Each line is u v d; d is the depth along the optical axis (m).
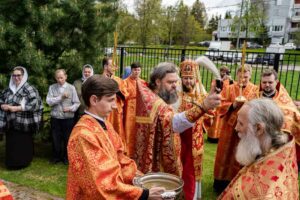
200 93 3.44
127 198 1.84
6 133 5.11
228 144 4.12
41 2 5.66
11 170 5.13
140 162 2.56
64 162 5.45
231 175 4.17
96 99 1.93
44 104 6.11
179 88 2.99
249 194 1.74
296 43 38.62
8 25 5.35
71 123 5.34
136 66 4.96
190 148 2.90
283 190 1.68
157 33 27.95
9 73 5.62
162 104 2.52
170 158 2.50
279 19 59.03
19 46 5.51
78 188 1.88
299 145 3.99
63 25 5.89
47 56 5.93
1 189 1.67
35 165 5.36
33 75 5.52
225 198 1.89
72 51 6.00
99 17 6.06
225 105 4.08
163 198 1.85
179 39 34.41
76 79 6.04
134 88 4.86
